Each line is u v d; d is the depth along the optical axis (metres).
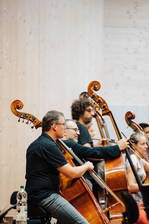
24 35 10.23
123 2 11.35
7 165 9.93
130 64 11.30
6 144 9.95
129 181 7.70
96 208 6.98
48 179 6.92
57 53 10.38
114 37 11.28
